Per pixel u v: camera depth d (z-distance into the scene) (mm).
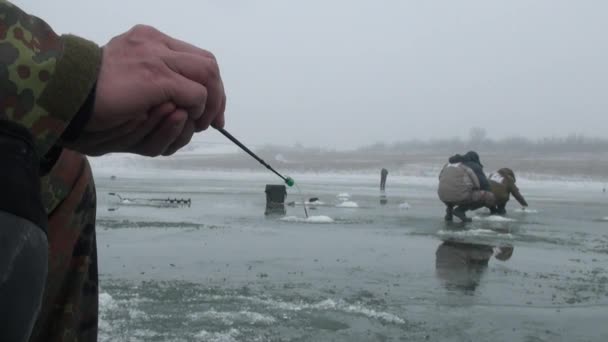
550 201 27516
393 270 8859
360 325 5910
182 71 909
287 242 11430
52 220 1133
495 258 10258
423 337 5609
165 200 20969
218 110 983
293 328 5715
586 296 7539
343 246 11086
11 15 797
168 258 9320
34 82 786
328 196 26703
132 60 882
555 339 5691
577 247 11828
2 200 690
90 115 837
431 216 17578
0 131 721
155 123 900
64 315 1185
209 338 5320
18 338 693
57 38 842
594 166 73000
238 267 8711
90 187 1243
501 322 6191
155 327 5574
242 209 18703
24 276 701
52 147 906
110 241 10984
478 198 15984
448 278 8414
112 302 6402
